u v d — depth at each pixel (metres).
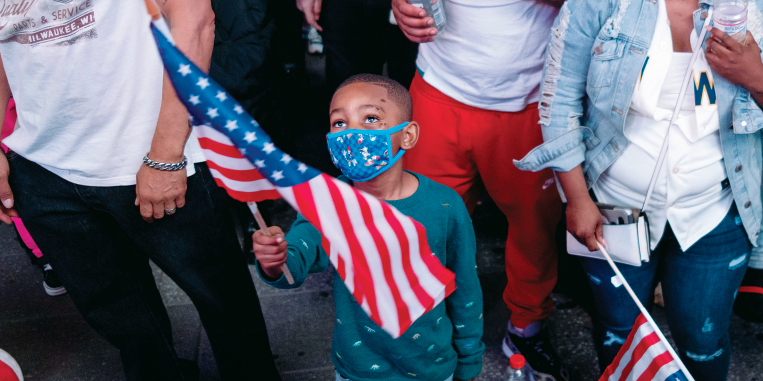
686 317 2.10
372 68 3.65
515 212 2.49
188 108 1.27
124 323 2.27
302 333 3.03
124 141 1.86
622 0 1.78
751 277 2.87
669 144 1.85
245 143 1.30
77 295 2.19
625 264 2.08
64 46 1.71
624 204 2.01
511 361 2.27
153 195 1.86
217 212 2.06
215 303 2.19
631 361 1.83
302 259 1.64
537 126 2.31
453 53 2.24
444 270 1.62
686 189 1.88
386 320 1.56
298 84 4.39
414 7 2.18
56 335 3.07
